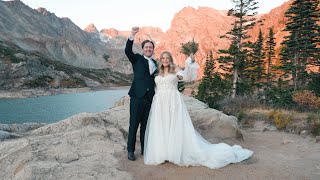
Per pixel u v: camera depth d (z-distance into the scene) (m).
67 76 127.88
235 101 22.88
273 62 72.38
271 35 47.91
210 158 5.31
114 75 179.38
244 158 5.79
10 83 99.19
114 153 5.74
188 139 5.41
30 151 5.28
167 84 5.55
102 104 61.31
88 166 4.93
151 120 5.55
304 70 29.70
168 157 5.25
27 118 40.41
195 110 8.93
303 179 4.71
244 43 33.78
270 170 5.13
